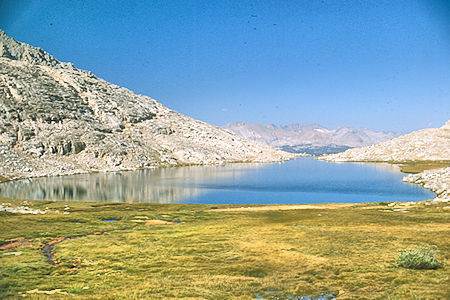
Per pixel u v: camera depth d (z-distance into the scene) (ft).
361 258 156.66
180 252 183.52
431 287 113.70
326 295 115.75
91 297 117.50
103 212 364.79
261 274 141.59
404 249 157.99
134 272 151.43
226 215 331.57
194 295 117.91
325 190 609.83
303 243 191.52
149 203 458.91
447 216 271.28
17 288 131.13
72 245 208.13
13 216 325.42
